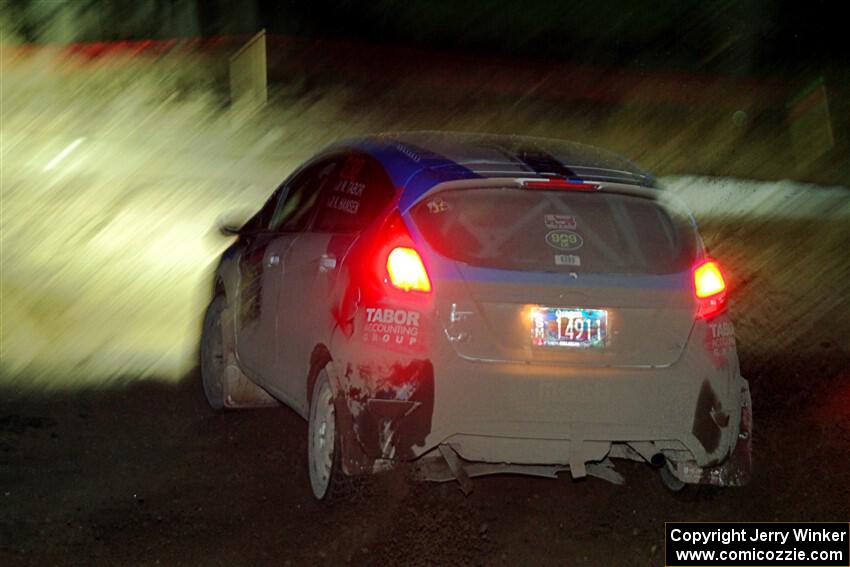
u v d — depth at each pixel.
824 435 7.13
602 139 28.66
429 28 33.41
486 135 6.48
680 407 5.39
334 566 5.10
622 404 5.31
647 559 5.31
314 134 22.53
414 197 5.43
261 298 6.69
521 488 6.19
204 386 7.57
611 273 5.38
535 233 5.40
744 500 6.06
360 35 33.25
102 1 33.12
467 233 5.36
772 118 26.84
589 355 5.30
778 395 8.03
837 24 29.20
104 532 5.41
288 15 34.47
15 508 5.67
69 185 15.15
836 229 15.63
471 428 5.23
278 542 5.34
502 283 5.26
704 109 28.14
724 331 5.54
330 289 5.70
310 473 5.85
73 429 6.99
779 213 16.97
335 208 6.14
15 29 31.62
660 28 31.42
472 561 5.21
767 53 29.59
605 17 31.97
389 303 5.30
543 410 5.25
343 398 5.41
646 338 5.38
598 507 5.95
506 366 5.23
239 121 24.92
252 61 26.59
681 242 5.56
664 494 6.16
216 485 6.09
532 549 5.38
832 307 11.00
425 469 5.54
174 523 5.55
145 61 24.28
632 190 5.55
